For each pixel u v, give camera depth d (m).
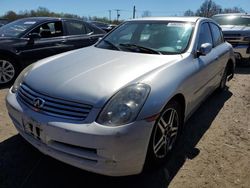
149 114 2.61
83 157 2.54
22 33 6.10
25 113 2.79
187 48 3.80
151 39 4.01
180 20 4.30
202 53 3.84
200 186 2.89
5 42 5.82
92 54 3.65
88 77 2.87
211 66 4.32
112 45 4.09
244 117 4.68
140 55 3.57
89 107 2.56
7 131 3.79
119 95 2.62
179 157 3.36
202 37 4.30
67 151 2.58
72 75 2.94
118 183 2.88
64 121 2.56
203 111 4.86
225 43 5.66
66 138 2.52
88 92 2.65
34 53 6.11
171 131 3.20
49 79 2.94
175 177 3.01
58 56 3.69
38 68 3.30
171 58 3.48
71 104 2.62
